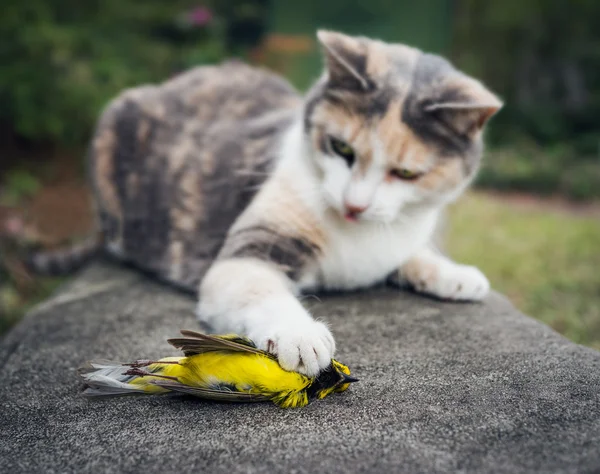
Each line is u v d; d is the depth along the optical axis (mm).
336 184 430
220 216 523
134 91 647
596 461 266
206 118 592
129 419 315
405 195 432
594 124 1752
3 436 307
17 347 413
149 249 576
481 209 1210
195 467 274
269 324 353
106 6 1183
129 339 419
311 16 1505
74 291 529
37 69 1080
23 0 1066
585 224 1136
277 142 513
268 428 300
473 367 358
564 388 330
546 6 1757
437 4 1646
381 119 411
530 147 1645
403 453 277
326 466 270
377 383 342
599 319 734
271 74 669
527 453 273
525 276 886
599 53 1761
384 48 451
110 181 617
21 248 793
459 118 418
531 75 1818
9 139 1249
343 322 432
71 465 281
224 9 1438
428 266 487
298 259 455
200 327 432
